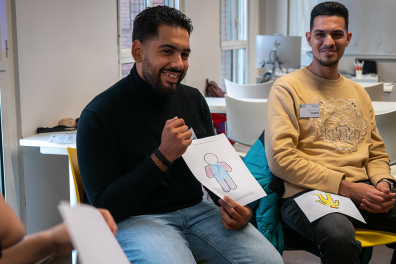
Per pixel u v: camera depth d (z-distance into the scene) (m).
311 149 1.71
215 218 1.38
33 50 2.17
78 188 1.41
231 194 1.31
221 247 1.29
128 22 3.41
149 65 1.28
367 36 6.76
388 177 1.69
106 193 1.21
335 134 1.72
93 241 0.53
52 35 2.32
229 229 1.33
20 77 2.08
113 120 1.29
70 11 2.48
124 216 1.24
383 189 1.62
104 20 2.88
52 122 2.37
